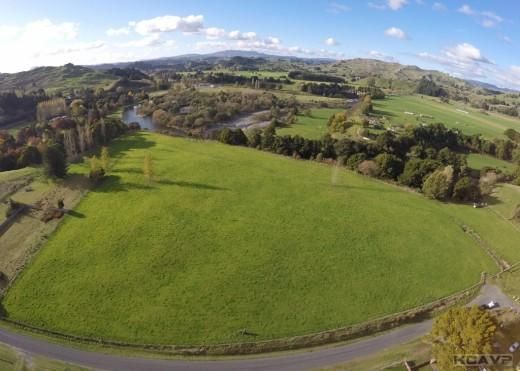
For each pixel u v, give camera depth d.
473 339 47.59
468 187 106.81
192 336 57.19
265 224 87.62
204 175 112.06
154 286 66.56
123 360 53.12
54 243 76.75
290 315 62.00
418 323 62.62
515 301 68.44
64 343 55.38
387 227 90.44
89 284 66.38
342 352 56.25
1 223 82.00
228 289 66.75
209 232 83.00
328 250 79.56
